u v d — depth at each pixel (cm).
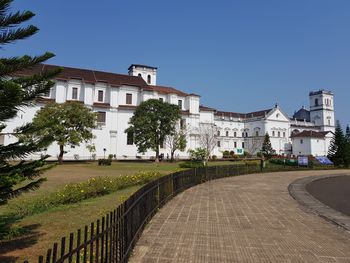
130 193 1409
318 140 9094
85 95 5712
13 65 438
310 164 4472
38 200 1072
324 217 1023
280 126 9525
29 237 701
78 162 4744
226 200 1385
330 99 11400
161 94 6806
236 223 930
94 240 392
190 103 7050
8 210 952
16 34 430
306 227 890
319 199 1516
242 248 686
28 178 515
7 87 381
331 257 632
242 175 3092
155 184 1058
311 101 11588
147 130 5153
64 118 3984
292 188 1897
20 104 438
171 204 1241
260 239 761
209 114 7750
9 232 611
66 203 1121
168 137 5878
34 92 456
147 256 623
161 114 5172
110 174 2497
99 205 1095
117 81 6400
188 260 605
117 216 504
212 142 7269
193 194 1570
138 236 734
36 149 493
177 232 812
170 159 5838
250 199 1430
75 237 690
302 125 10612
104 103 5950
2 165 479
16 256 580
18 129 488
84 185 1289
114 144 5819
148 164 4372
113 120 5888
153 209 1016
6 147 459
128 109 6044
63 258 307
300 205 1272
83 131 4222
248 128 9788
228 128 9644
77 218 889
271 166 3991
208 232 818
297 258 625
